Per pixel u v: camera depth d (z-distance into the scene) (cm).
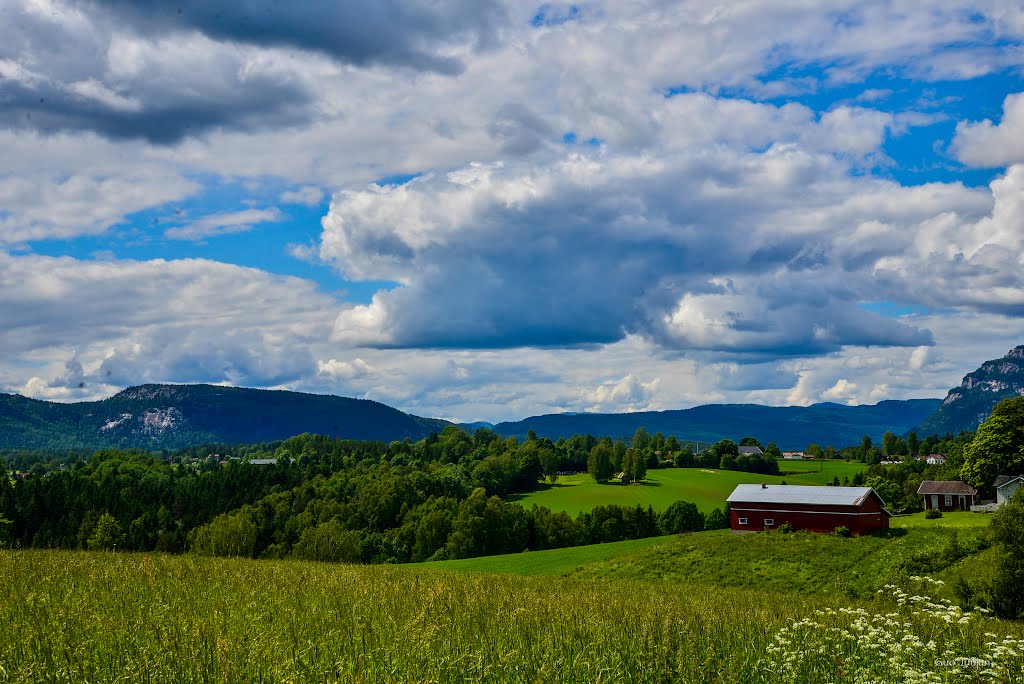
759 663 1295
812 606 2548
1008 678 1195
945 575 4853
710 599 3241
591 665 1193
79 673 963
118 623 1243
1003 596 3002
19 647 1052
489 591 2097
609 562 6981
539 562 7738
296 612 1479
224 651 995
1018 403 10375
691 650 1326
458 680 1081
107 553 2719
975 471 10462
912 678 1168
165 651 1061
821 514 7869
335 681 962
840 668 1249
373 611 1511
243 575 2098
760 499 8244
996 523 3172
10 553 2436
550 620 1547
